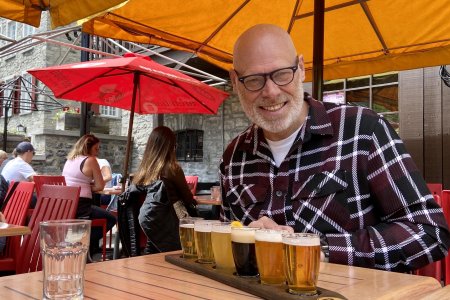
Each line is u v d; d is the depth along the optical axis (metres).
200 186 8.38
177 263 1.24
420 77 4.61
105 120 11.81
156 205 3.17
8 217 3.35
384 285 0.99
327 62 3.40
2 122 13.67
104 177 6.21
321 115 1.58
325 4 2.87
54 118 11.59
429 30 2.77
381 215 1.49
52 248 0.89
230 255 1.11
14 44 4.71
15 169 6.12
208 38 3.01
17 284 1.02
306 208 1.51
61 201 2.76
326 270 1.16
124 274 1.13
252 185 1.64
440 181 4.44
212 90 3.92
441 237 1.35
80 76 3.77
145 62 3.55
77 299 0.89
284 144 1.59
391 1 2.69
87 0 1.61
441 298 0.87
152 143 3.31
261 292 0.94
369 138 1.51
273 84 1.46
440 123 4.46
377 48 3.09
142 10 2.59
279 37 1.49
